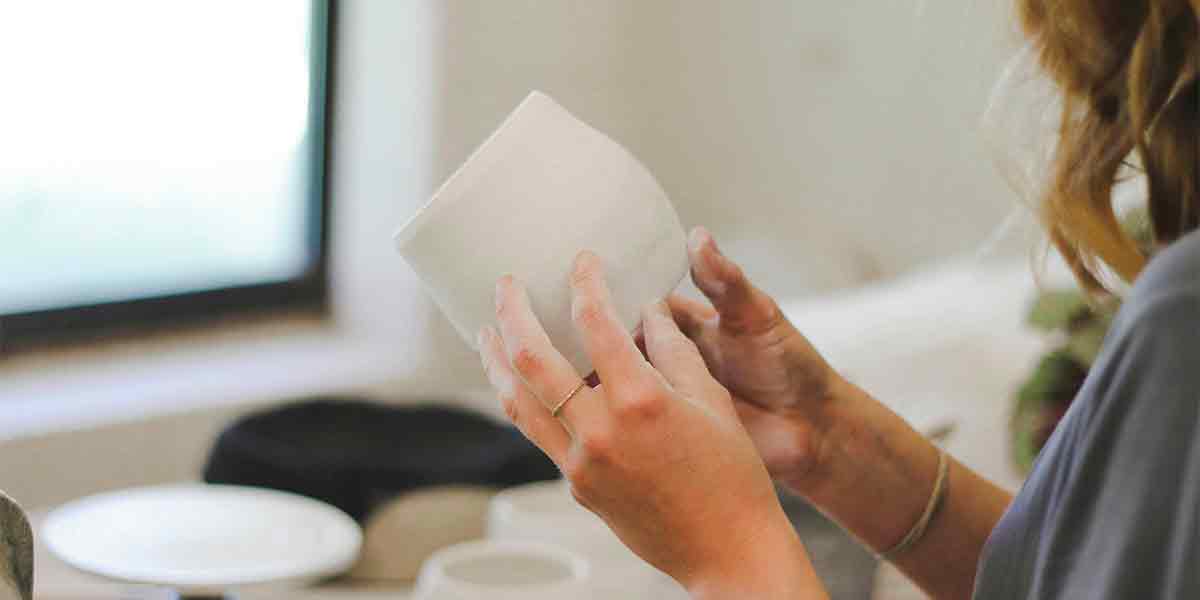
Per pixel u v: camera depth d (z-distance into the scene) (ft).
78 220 9.27
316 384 9.49
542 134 2.60
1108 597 2.09
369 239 10.32
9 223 8.98
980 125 3.22
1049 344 5.26
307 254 10.43
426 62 10.10
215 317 9.98
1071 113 2.81
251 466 4.54
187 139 9.70
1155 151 2.62
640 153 11.66
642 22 11.47
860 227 10.46
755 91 11.08
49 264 9.18
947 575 3.33
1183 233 2.64
